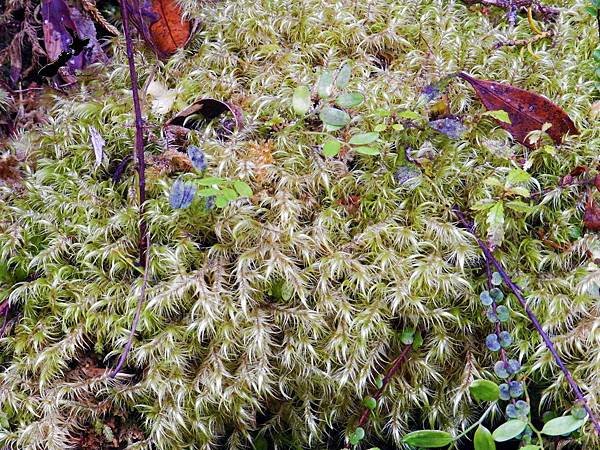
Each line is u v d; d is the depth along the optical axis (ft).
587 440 1.34
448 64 1.62
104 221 1.49
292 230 1.41
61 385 1.38
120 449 1.40
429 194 1.47
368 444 1.46
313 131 1.56
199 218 1.45
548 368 1.39
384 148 1.51
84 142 1.61
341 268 1.38
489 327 1.43
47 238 1.50
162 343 1.36
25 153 1.63
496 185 1.43
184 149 1.58
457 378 1.42
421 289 1.38
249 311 1.38
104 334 1.41
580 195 1.47
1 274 1.48
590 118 1.54
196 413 1.34
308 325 1.36
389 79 1.62
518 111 1.51
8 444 1.36
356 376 1.38
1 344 1.45
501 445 1.45
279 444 1.46
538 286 1.42
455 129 1.47
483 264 1.43
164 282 1.40
